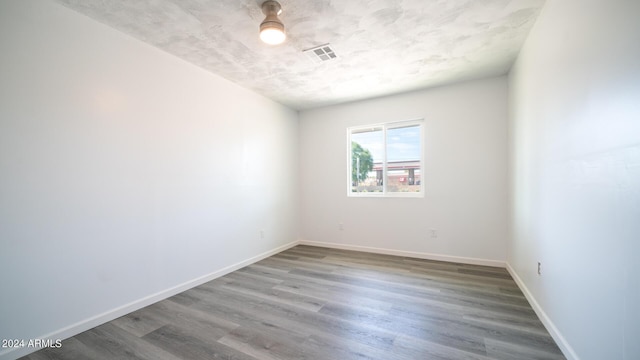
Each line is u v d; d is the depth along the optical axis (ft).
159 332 6.44
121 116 7.36
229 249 10.89
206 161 9.95
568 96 5.25
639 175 3.30
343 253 13.65
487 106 11.19
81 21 6.56
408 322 6.80
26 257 5.68
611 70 3.87
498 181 11.07
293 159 15.30
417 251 12.63
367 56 8.99
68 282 6.29
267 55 8.84
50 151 6.03
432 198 12.27
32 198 5.77
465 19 6.95
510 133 10.24
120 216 7.32
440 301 7.98
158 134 8.31
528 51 7.77
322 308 7.63
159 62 8.36
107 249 7.04
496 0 6.23
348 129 14.46
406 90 12.42
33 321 5.75
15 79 5.53
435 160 12.17
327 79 10.99
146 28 7.23
